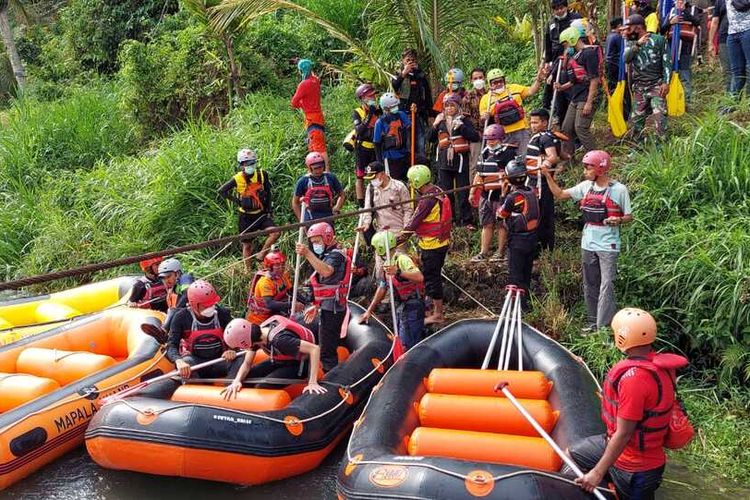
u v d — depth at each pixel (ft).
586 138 28.02
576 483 14.33
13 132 45.11
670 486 17.46
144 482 18.95
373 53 33.19
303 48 45.16
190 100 42.09
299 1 45.24
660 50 27.40
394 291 22.90
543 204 24.25
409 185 27.63
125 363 22.43
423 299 22.89
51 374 22.47
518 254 22.80
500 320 21.34
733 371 20.51
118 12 57.93
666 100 27.89
